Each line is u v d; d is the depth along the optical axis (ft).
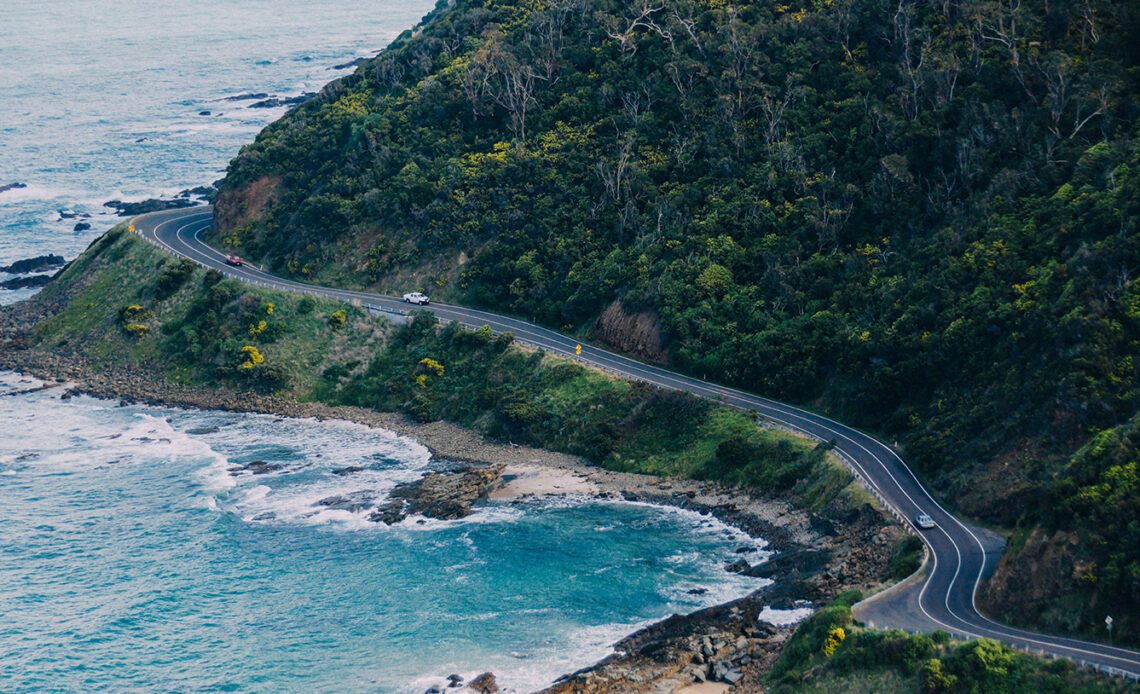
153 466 527.81
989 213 511.81
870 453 463.83
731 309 553.23
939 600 365.20
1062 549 353.31
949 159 561.43
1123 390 406.62
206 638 397.60
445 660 379.14
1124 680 302.25
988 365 459.73
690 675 360.89
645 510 471.21
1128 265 435.94
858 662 334.44
